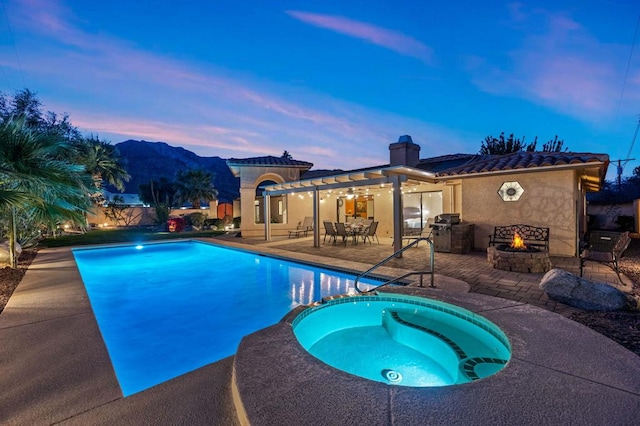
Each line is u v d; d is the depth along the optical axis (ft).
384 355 15.10
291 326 13.35
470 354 13.24
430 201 50.19
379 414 7.48
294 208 63.62
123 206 99.45
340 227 45.32
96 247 49.21
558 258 30.60
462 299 16.31
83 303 19.08
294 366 9.79
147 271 35.94
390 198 54.95
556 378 8.95
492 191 35.91
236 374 9.34
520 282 22.43
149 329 19.16
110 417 8.26
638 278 22.80
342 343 16.17
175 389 9.59
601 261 20.83
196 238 59.26
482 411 7.55
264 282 30.14
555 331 12.21
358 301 18.03
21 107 59.88
